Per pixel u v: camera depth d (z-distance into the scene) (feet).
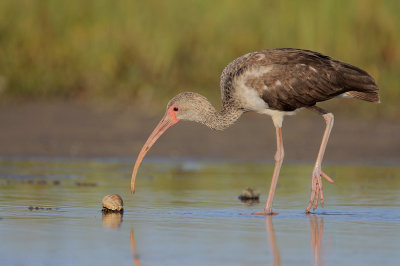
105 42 74.38
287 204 39.09
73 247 27.94
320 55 40.06
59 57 74.54
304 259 26.53
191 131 63.41
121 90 72.95
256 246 28.53
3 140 59.26
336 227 32.58
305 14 73.20
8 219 33.32
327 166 54.19
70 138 60.64
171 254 26.99
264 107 39.83
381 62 74.18
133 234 30.42
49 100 71.46
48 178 46.47
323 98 39.75
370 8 74.43
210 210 36.68
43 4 75.31
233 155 57.93
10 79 72.49
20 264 25.36
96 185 44.14
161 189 43.16
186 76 74.02
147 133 62.85
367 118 67.87
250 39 73.31
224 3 74.54
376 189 44.01
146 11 74.95
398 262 26.11
